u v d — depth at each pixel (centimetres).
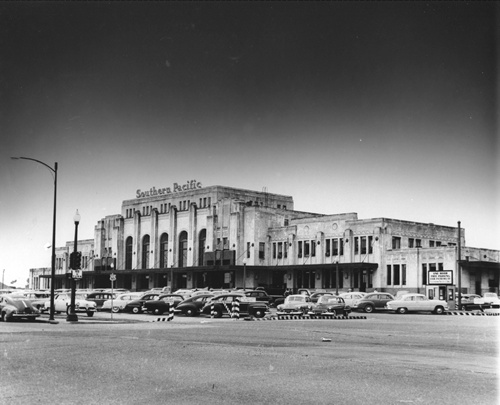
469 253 7100
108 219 11194
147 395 1138
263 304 4250
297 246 8575
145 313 5191
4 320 3575
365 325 3319
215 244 9312
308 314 4322
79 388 1202
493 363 1580
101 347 1928
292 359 1636
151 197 10794
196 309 4600
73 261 3669
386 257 7500
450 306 6266
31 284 13762
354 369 1455
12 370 1423
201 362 1566
